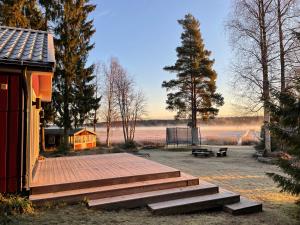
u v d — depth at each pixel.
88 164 7.90
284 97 5.06
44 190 5.15
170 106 28.86
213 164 13.95
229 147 27.77
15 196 4.81
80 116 22.75
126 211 5.03
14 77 5.00
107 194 5.32
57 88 21.25
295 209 5.61
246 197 6.77
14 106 4.99
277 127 5.15
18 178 4.96
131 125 35.31
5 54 4.76
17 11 17.84
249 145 31.08
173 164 13.91
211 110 28.03
